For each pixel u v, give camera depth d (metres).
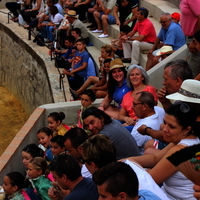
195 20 6.48
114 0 11.52
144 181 3.04
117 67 6.29
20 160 6.48
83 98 6.41
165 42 8.05
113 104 6.94
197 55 5.93
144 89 5.88
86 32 11.70
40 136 6.12
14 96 14.37
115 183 2.51
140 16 8.98
